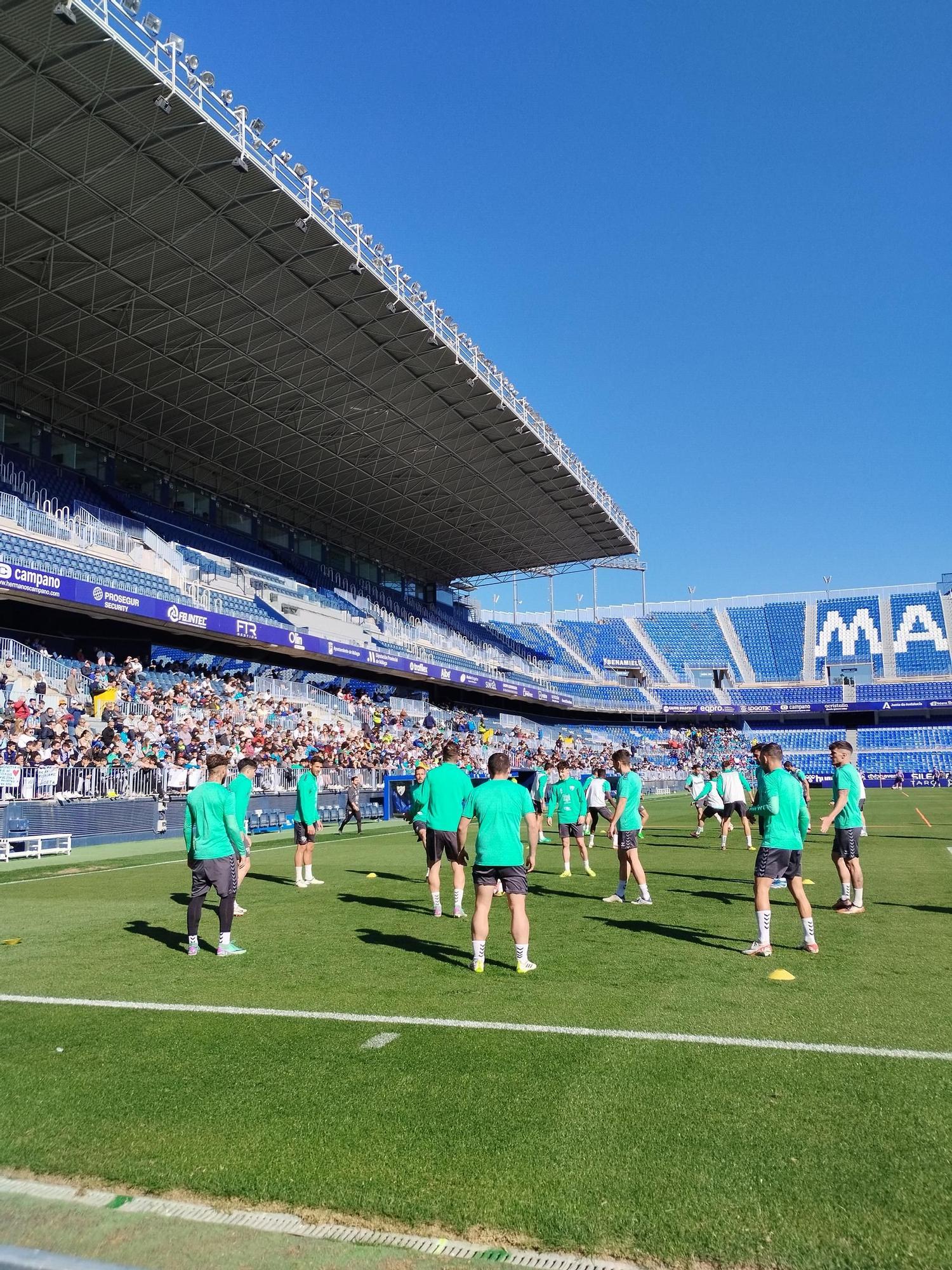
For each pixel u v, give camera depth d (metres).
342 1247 3.23
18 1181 3.76
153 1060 5.15
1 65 19.62
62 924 10.00
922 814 29.78
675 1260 3.11
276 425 39.88
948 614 75.38
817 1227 3.27
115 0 19.73
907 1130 4.06
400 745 38.28
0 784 18.55
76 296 28.75
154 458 41.75
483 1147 3.95
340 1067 4.99
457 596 73.94
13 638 30.19
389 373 35.84
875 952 8.00
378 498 50.81
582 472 50.34
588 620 83.56
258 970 7.47
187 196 24.75
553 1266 3.09
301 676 42.34
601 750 56.69
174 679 32.25
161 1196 3.63
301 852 13.34
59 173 23.03
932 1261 3.04
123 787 22.22
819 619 79.31
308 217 26.03
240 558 44.19
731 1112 4.30
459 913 10.41
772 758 8.02
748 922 9.78
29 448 34.75
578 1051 5.23
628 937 8.91
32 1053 5.29
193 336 31.81
